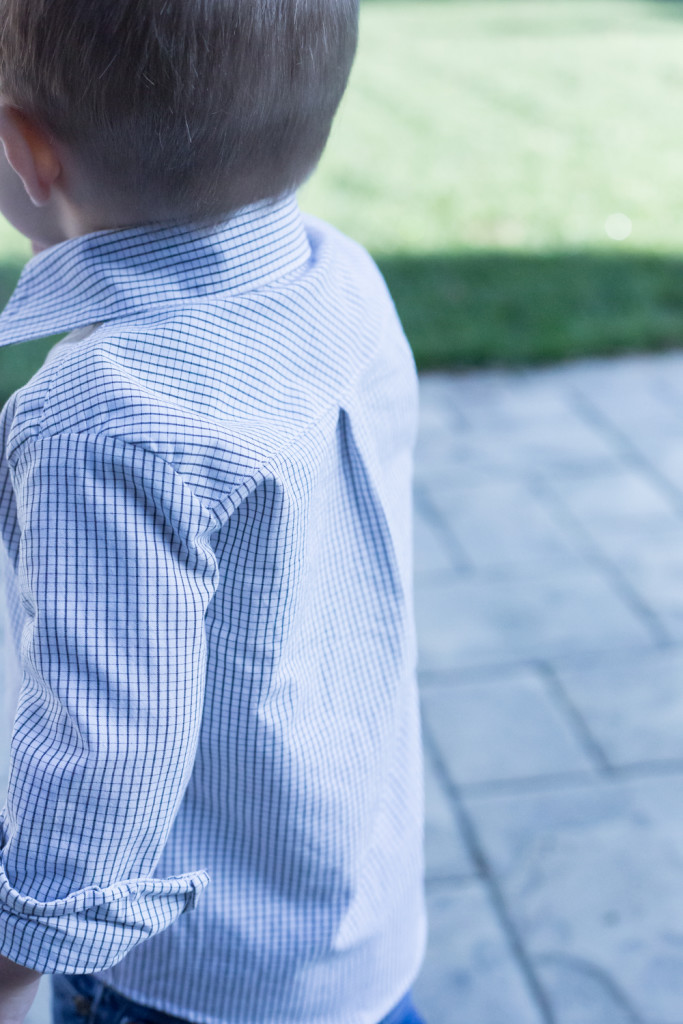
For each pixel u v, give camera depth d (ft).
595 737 8.06
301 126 2.33
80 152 2.23
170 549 2.07
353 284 2.81
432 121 27.91
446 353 14.29
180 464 2.06
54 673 2.04
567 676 8.69
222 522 2.12
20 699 2.14
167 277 2.32
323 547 2.57
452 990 6.13
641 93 30.99
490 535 10.61
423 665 8.78
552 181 23.03
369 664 2.76
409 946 3.19
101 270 2.32
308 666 2.57
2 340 2.40
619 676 8.70
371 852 2.93
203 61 2.10
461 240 19.11
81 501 2.03
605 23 41.75
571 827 7.26
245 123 2.21
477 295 16.43
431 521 10.82
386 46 37.70
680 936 6.51
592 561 10.23
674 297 16.49
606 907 6.69
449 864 6.95
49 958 2.06
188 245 2.32
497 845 7.11
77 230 2.41
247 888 2.67
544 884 6.84
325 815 2.65
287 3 2.17
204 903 2.64
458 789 7.55
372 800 2.82
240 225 2.36
